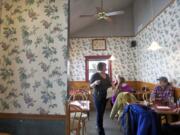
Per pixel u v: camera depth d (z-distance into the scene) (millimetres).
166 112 3098
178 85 4316
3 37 2068
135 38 7910
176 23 4332
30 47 2035
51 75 1997
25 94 2014
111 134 4223
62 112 1972
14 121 2008
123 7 7938
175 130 2744
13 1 2084
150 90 6023
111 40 8094
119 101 3922
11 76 2039
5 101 2031
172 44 4566
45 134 1972
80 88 7797
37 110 1993
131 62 7973
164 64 5059
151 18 5918
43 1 2053
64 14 2023
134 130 2695
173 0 4434
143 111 2484
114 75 7969
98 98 3701
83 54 8133
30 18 2057
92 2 5891
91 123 5066
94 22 8062
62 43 2006
